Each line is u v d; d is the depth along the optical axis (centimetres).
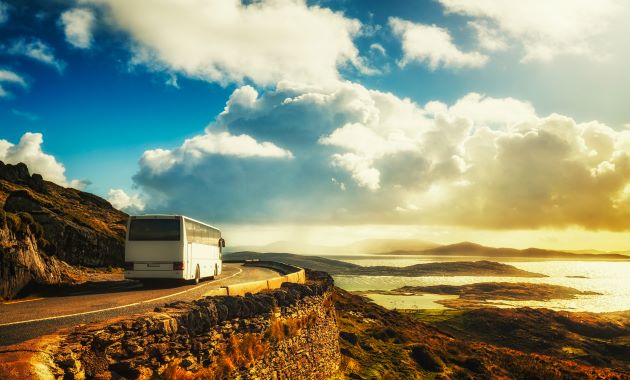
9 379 571
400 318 7919
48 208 3362
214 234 3231
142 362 810
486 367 5003
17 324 1139
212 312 1096
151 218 2402
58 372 637
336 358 2769
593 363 10869
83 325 793
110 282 2623
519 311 16438
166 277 2348
